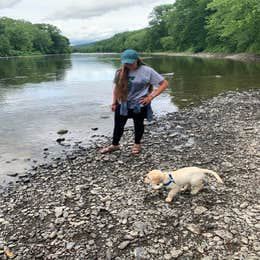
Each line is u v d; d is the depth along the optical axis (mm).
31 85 8656
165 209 1954
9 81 9656
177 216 1877
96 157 2938
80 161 2916
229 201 2010
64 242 1715
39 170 2846
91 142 3619
